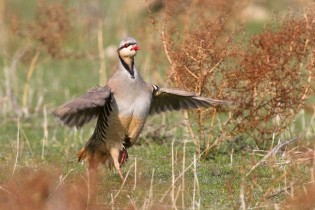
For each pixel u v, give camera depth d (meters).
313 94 15.23
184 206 11.90
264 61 14.70
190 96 13.05
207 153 15.08
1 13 27.08
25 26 22.70
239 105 14.98
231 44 14.61
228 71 14.76
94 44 26.34
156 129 16.75
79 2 29.97
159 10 20.64
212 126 15.09
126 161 14.34
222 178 13.62
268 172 13.75
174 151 15.54
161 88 12.95
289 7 15.48
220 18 14.65
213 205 12.06
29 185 12.05
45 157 15.45
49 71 24.58
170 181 13.25
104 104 12.24
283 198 12.25
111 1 32.03
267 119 15.04
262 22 26.50
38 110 19.94
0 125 18.77
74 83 23.27
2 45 25.28
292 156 14.05
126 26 27.61
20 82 23.17
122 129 12.71
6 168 13.98
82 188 11.99
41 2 21.16
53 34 20.91
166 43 14.92
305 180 13.09
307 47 14.88
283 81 14.87
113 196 12.37
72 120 12.35
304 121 17.02
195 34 14.62
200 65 14.63
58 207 11.56
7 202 11.78
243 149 15.56
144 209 11.60
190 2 16.11
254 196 12.48
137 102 12.61
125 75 12.55
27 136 17.70
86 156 13.34
